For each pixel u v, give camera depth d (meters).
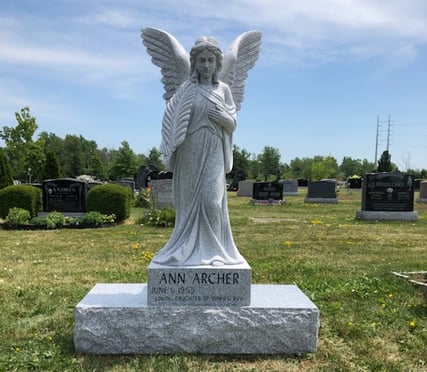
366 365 4.50
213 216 4.90
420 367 4.50
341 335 5.29
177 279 4.66
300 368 4.33
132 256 10.12
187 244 4.85
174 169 5.04
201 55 4.84
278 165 103.81
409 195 17.91
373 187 18.03
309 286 7.42
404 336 5.29
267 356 4.57
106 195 16.53
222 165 4.96
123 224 16.59
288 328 4.61
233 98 5.45
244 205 25.81
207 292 4.68
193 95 4.82
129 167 71.31
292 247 11.54
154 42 5.36
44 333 5.23
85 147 104.19
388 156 66.38
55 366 4.30
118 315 4.56
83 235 13.66
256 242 12.32
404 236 13.60
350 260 9.88
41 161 48.41
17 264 9.29
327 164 73.06
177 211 5.05
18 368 4.29
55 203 17.39
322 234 13.93
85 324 4.57
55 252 10.70
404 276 7.97
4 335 5.14
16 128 46.78
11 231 14.70
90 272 8.50
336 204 26.77
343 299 6.69
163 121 4.95
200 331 4.57
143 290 5.27
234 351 4.59
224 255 4.87
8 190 16.31
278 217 19.23
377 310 6.16
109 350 4.58
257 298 4.96
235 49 5.29
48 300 6.53
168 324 4.56
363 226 15.93
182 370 4.20
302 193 41.69
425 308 6.28
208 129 4.86
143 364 4.30
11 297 6.71
